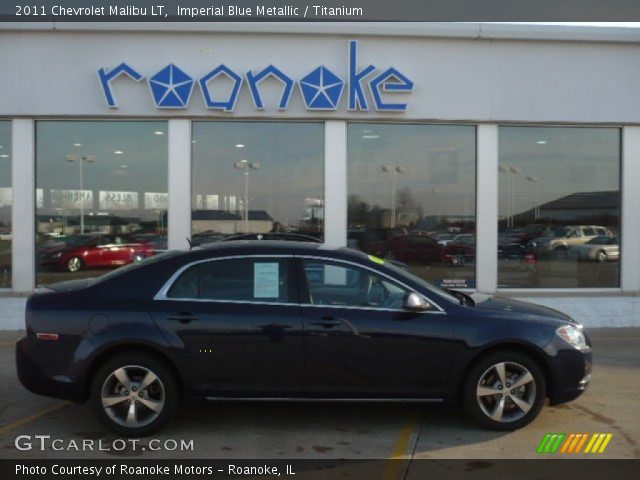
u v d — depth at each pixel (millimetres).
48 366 5457
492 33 12023
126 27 11688
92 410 6047
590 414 6234
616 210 12531
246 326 5477
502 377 5621
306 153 12195
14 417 6094
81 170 12062
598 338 10242
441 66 12078
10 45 11742
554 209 12469
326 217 12141
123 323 5441
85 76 11836
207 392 5492
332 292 5645
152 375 5457
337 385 5527
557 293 12422
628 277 12523
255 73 11875
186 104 11812
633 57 12289
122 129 12070
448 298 5770
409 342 5527
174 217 12023
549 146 12461
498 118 12180
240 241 6156
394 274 5727
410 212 12297
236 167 12125
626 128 12438
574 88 12258
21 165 11898
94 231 12102
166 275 5641
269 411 6289
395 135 12273
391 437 5562
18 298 11820
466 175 12359
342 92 11969
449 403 5637
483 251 12305
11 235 11953
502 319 5641
